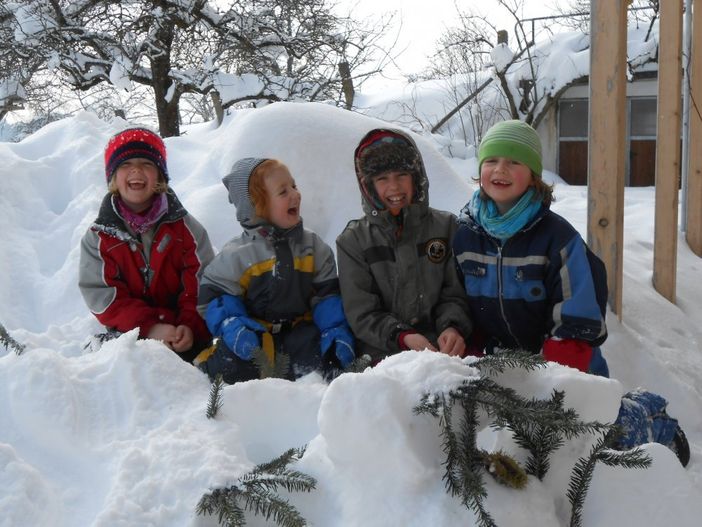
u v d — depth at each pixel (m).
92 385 1.59
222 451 1.37
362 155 2.46
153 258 2.70
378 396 1.18
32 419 1.47
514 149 2.23
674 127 3.91
